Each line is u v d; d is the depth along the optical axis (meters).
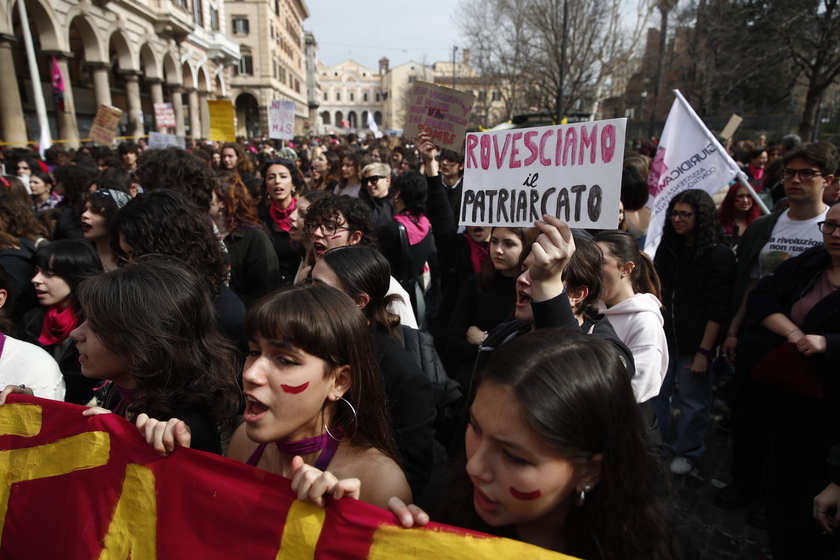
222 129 11.70
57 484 1.58
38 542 1.59
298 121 65.25
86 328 1.67
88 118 22.47
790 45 16.31
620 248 2.39
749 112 24.78
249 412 1.40
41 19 16.23
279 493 1.31
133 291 1.63
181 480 1.42
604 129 1.98
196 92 30.62
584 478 1.16
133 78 22.12
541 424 1.05
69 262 2.70
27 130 17.83
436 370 2.41
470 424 1.22
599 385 1.11
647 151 11.39
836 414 2.28
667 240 3.50
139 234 2.27
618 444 1.13
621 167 1.95
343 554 1.21
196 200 3.25
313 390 1.39
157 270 1.72
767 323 2.58
